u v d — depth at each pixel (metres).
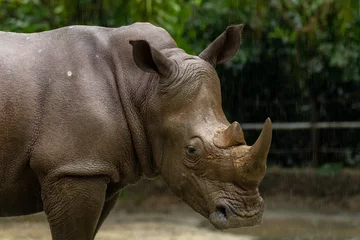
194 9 27.55
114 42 10.63
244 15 27.81
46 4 22.80
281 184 27.83
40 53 10.31
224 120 9.80
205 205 9.44
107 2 21.27
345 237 19.17
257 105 31.67
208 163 9.34
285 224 21.42
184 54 10.33
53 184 9.85
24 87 9.96
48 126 9.90
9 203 10.36
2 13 23.81
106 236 18.48
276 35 28.39
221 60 10.63
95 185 9.93
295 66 30.23
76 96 9.98
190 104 9.75
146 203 25.38
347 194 26.28
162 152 10.04
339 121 31.94
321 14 24.28
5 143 9.87
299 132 31.61
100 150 9.90
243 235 19.39
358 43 28.19
